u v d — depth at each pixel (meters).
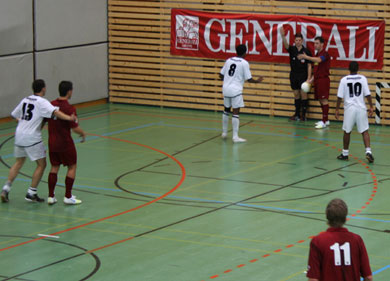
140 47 24.75
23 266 10.06
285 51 22.34
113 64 25.20
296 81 21.73
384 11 21.16
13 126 21.12
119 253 10.61
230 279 9.51
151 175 15.36
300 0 22.19
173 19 24.00
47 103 12.73
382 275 9.62
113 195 13.86
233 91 18.50
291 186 14.44
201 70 23.92
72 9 23.56
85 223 12.12
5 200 13.31
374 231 11.62
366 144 16.36
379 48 21.12
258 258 10.35
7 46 21.45
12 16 21.50
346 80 16.25
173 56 24.38
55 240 11.23
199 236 11.39
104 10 24.88
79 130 12.91
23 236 11.43
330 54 21.73
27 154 13.10
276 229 11.73
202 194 13.89
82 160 16.73
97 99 25.16
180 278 9.56
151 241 11.16
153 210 12.86
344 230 6.75
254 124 21.50
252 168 15.95
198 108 24.12
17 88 21.97
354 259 6.68
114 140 19.02
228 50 23.30
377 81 21.36
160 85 24.66
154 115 23.02
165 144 18.53
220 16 23.16
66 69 23.66
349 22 21.31
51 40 22.94
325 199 13.50
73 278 9.59
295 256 10.43
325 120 21.16
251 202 13.33
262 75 22.92
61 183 14.76
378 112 21.34
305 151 17.70
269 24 22.45
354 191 14.05
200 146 18.30
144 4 24.39
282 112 22.83
